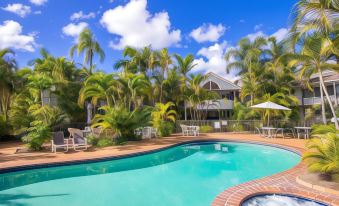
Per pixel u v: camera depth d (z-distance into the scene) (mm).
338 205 4938
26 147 12789
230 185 7559
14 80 19469
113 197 6598
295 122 19453
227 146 15367
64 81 21406
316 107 24719
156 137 18422
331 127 7816
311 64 11602
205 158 11781
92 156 10516
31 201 6305
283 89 22094
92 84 17547
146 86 17781
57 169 9430
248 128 21531
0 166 8695
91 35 26391
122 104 17109
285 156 11875
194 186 7496
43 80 18578
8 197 6621
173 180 8148
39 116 16922
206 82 32812
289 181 6453
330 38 8406
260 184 6246
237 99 32188
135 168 9852
